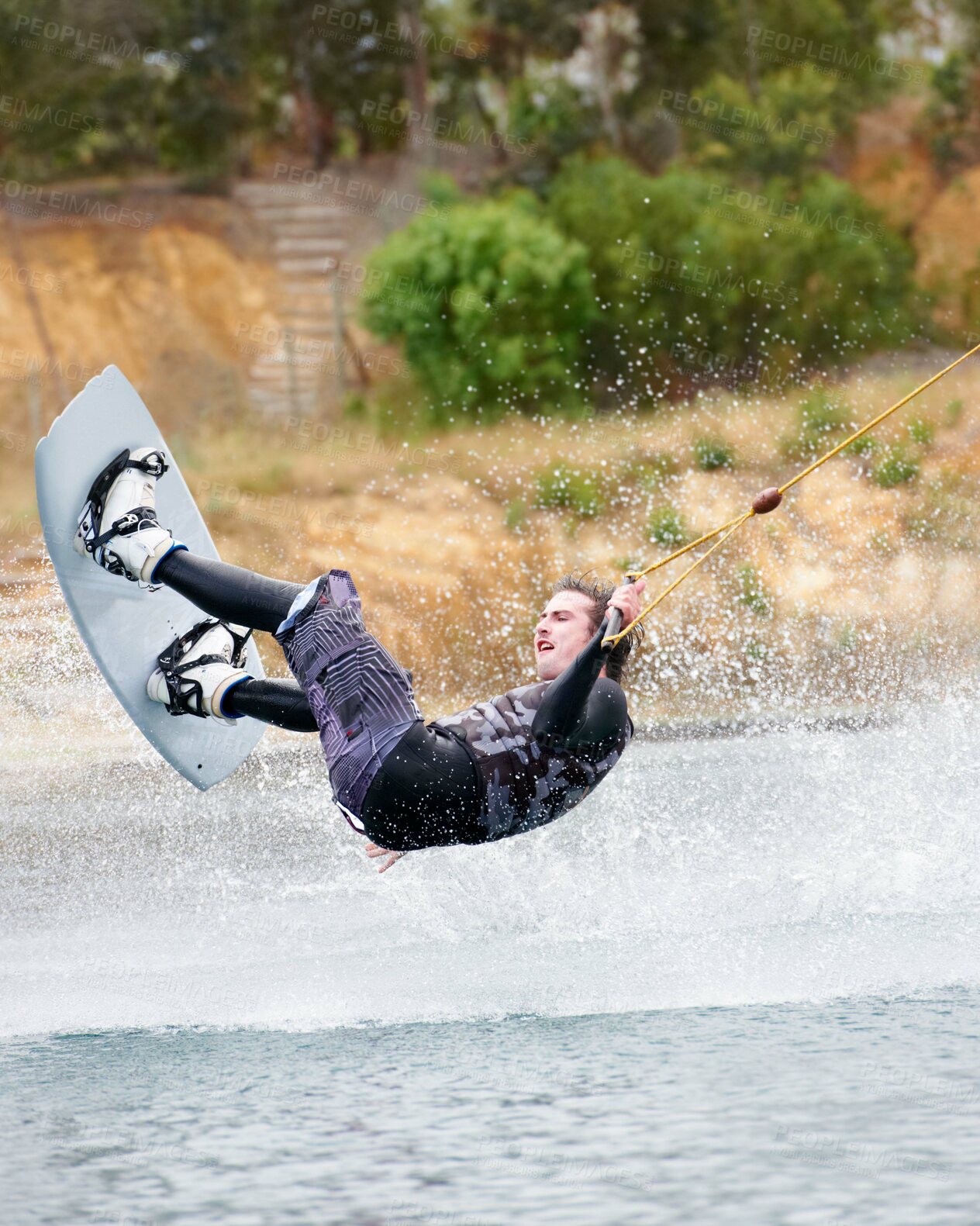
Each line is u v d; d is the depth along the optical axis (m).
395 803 13.06
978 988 12.93
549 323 61.41
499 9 80.75
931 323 67.62
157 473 15.59
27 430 66.38
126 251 77.00
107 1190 8.29
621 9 81.81
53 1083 10.98
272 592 14.24
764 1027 11.79
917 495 51.53
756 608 44.59
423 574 49.34
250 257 78.69
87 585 15.46
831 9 84.62
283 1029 12.80
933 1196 7.67
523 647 45.41
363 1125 9.42
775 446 55.19
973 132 86.75
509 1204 7.79
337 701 13.34
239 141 84.88
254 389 69.62
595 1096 9.84
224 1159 8.81
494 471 55.69
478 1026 12.49
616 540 50.16
